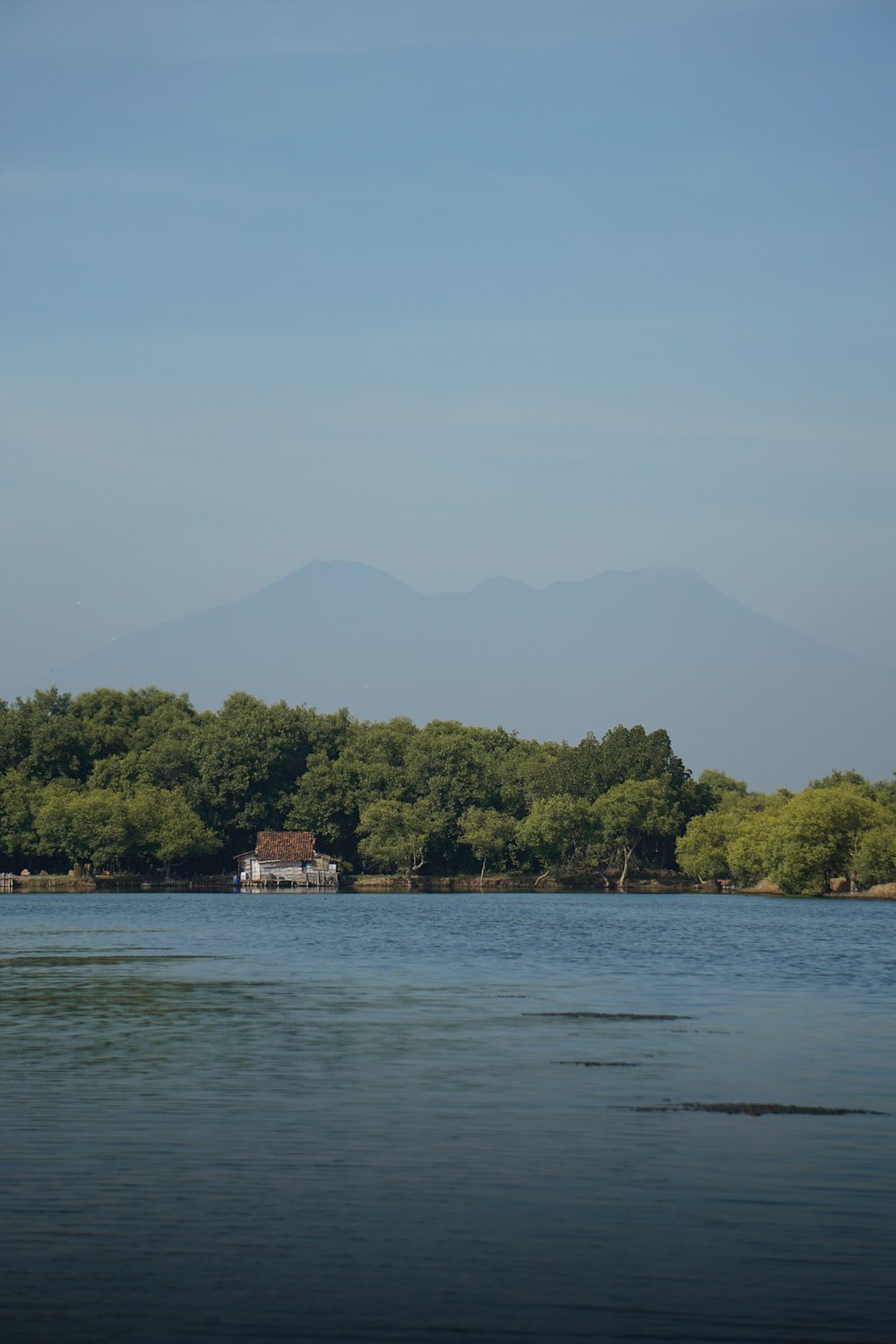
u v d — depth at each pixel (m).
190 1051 48.22
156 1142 34.16
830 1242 26.72
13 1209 28.47
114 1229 27.20
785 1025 55.62
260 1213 28.27
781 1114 37.50
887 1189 30.14
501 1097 39.78
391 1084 41.72
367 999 65.44
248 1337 22.27
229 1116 37.16
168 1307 23.38
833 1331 22.69
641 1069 44.53
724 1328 22.78
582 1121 36.59
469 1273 25.02
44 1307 23.36
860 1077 43.12
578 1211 28.52
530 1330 22.64
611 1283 24.61
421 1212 28.42
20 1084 41.66
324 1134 34.97
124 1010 60.78
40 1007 61.91
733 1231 27.33
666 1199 29.44
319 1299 23.80
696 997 66.50
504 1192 29.91
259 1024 55.66
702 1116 37.19
